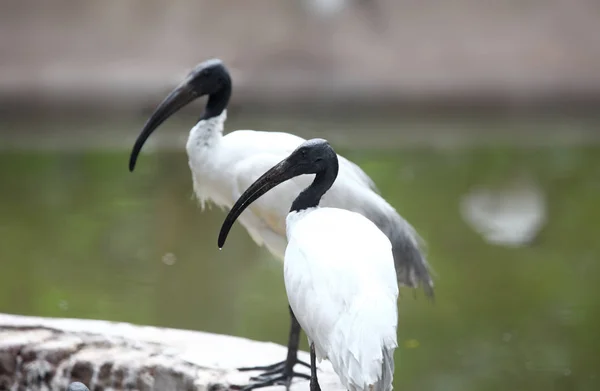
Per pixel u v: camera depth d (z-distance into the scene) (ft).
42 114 71.00
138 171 57.72
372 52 78.38
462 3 82.58
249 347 26.71
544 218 50.42
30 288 39.09
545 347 34.86
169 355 26.04
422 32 80.33
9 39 78.02
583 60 78.79
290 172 22.09
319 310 19.16
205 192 26.96
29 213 49.52
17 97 71.00
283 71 76.13
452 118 73.46
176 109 27.04
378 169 59.47
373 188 26.86
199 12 80.84
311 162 22.00
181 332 27.76
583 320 37.55
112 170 57.98
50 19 79.97
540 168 60.23
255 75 75.66
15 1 80.69
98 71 74.95
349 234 19.88
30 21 79.71
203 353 26.18
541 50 79.51
